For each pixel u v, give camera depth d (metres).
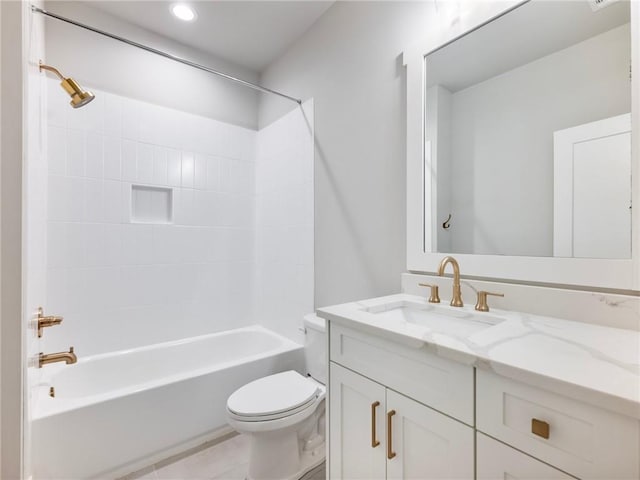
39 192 1.41
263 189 2.59
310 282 2.08
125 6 1.94
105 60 2.00
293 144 2.25
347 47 1.81
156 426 1.60
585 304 0.94
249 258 2.65
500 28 1.17
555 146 1.03
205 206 2.42
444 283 1.29
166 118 2.24
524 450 0.63
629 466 0.52
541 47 1.07
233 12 1.98
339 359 1.08
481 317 1.06
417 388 0.83
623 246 0.90
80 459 1.40
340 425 1.07
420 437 0.82
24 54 0.71
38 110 1.32
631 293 0.89
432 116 1.36
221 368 1.82
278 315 2.40
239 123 2.59
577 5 0.99
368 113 1.67
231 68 2.54
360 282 1.72
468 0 1.24
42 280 1.58
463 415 0.73
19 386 0.70
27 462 0.83
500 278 1.15
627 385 0.54
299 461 1.50
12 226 0.69
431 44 1.35
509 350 0.71
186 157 2.33
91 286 1.96
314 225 2.05
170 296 2.26
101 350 1.99
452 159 1.30
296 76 2.23
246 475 1.53
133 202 2.14
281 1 1.88
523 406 0.63
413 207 1.41
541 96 1.07
